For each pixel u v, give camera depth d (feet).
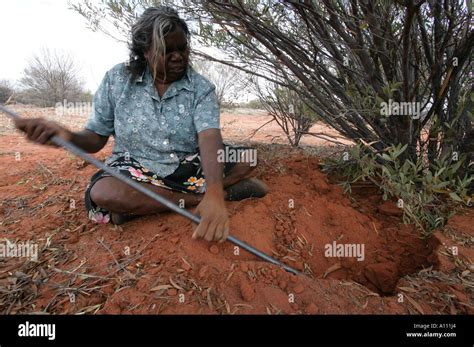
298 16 7.47
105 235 6.13
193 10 7.27
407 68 6.33
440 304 4.89
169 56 5.63
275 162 9.61
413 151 7.68
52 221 6.78
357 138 7.96
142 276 4.97
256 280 4.95
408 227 6.88
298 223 6.57
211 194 4.95
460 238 6.35
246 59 9.25
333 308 4.68
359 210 7.43
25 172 9.95
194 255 5.32
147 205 5.99
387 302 4.85
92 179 6.35
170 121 6.19
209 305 4.53
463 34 6.49
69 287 4.88
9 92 32.63
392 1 6.22
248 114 29.37
